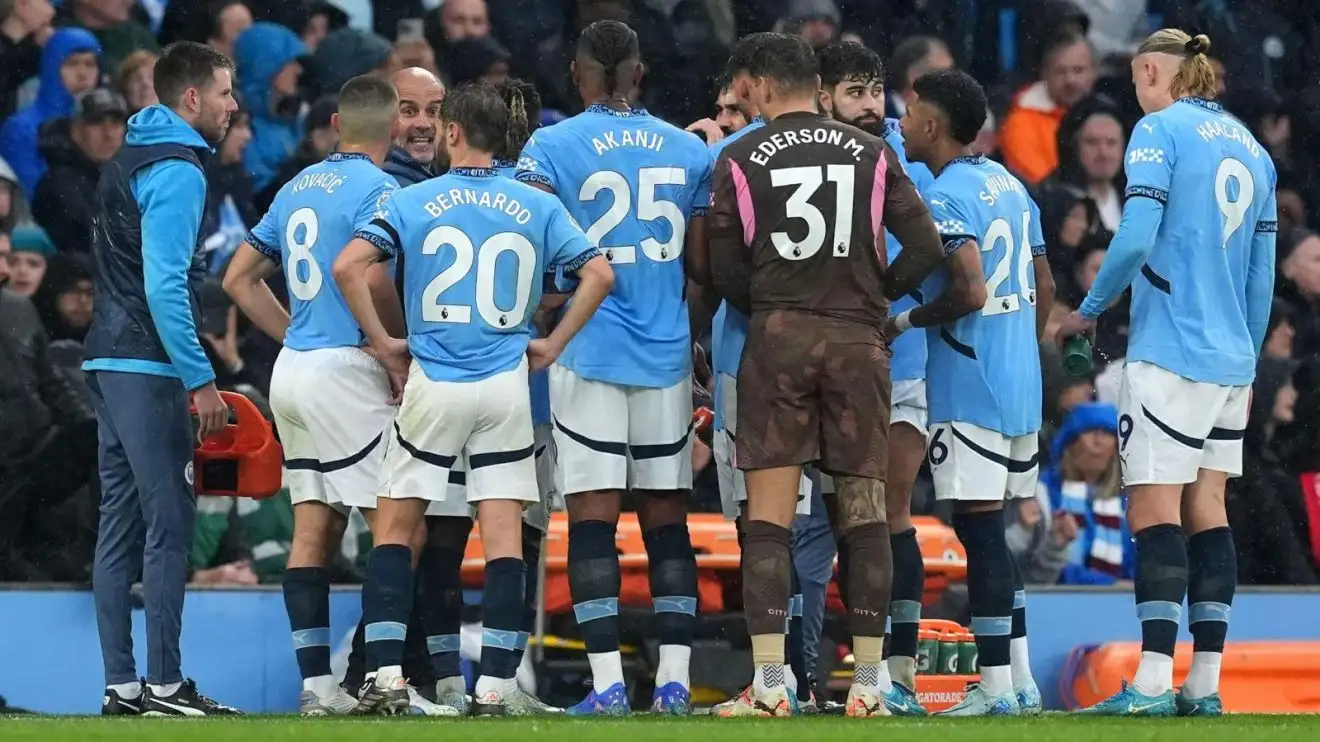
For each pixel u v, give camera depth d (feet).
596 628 62.08
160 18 102.12
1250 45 123.85
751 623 58.39
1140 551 62.90
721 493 66.18
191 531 66.23
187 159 65.26
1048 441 104.88
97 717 58.18
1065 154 116.47
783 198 58.44
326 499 65.92
